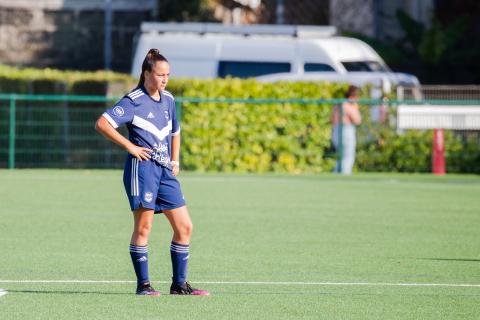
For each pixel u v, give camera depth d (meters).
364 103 85.38
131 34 119.00
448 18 128.00
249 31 96.19
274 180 78.62
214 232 48.91
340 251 43.16
